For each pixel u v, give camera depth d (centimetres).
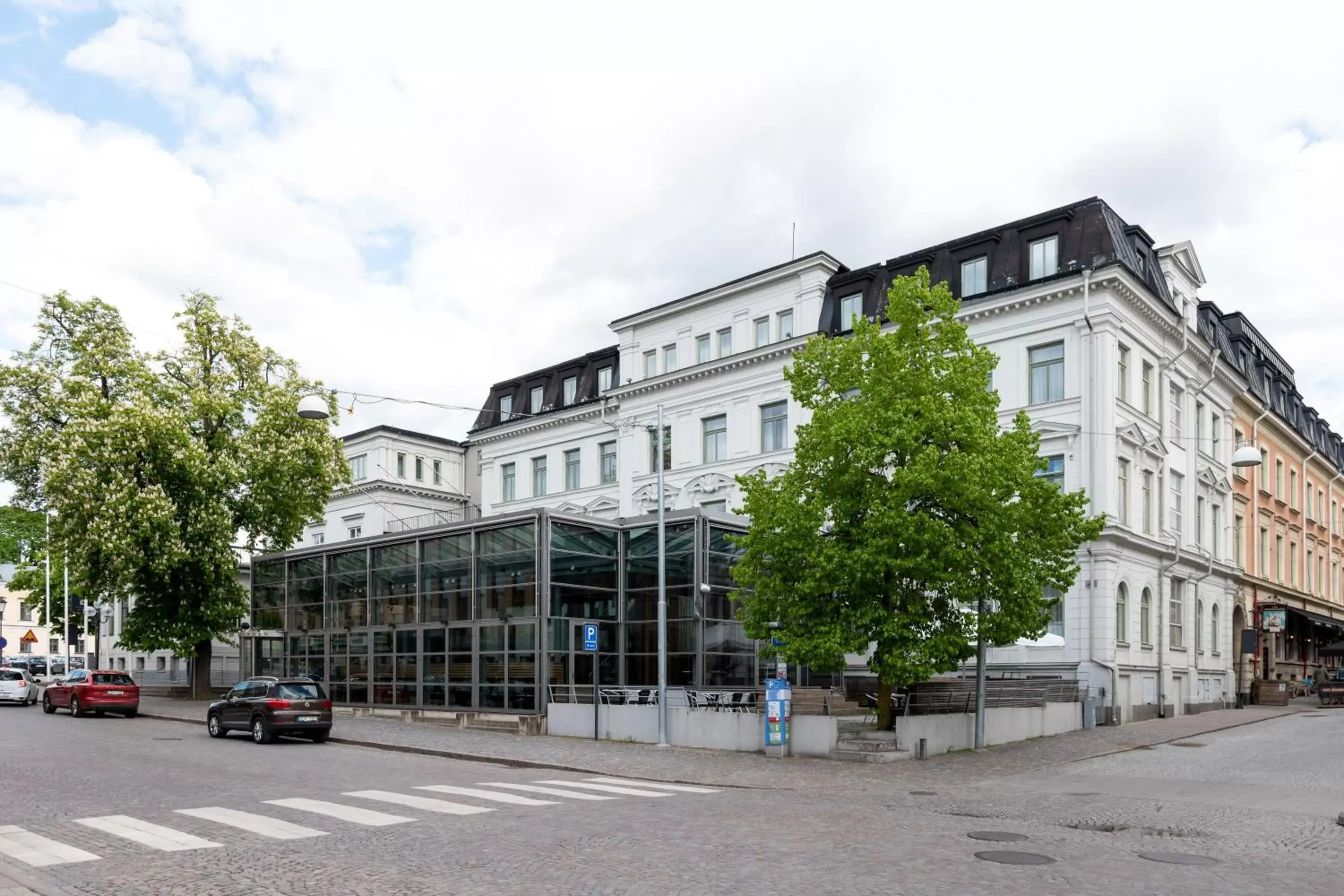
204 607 3919
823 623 2208
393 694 3381
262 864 986
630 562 3247
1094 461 3167
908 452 2183
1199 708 3784
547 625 2877
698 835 1175
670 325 4562
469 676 3092
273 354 4178
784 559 2262
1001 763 2078
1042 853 1100
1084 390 3209
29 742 2402
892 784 1772
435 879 924
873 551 2131
